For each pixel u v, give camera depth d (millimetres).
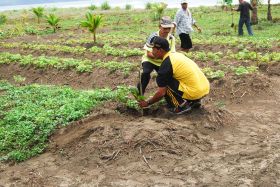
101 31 13773
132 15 18891
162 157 3473
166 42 4062
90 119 4211
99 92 5062
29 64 7918
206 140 3764
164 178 3213
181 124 3961
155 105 4406
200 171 3281
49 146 3943
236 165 3346
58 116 4391
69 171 3469
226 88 5301
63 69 7406
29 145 3994
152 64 4461
